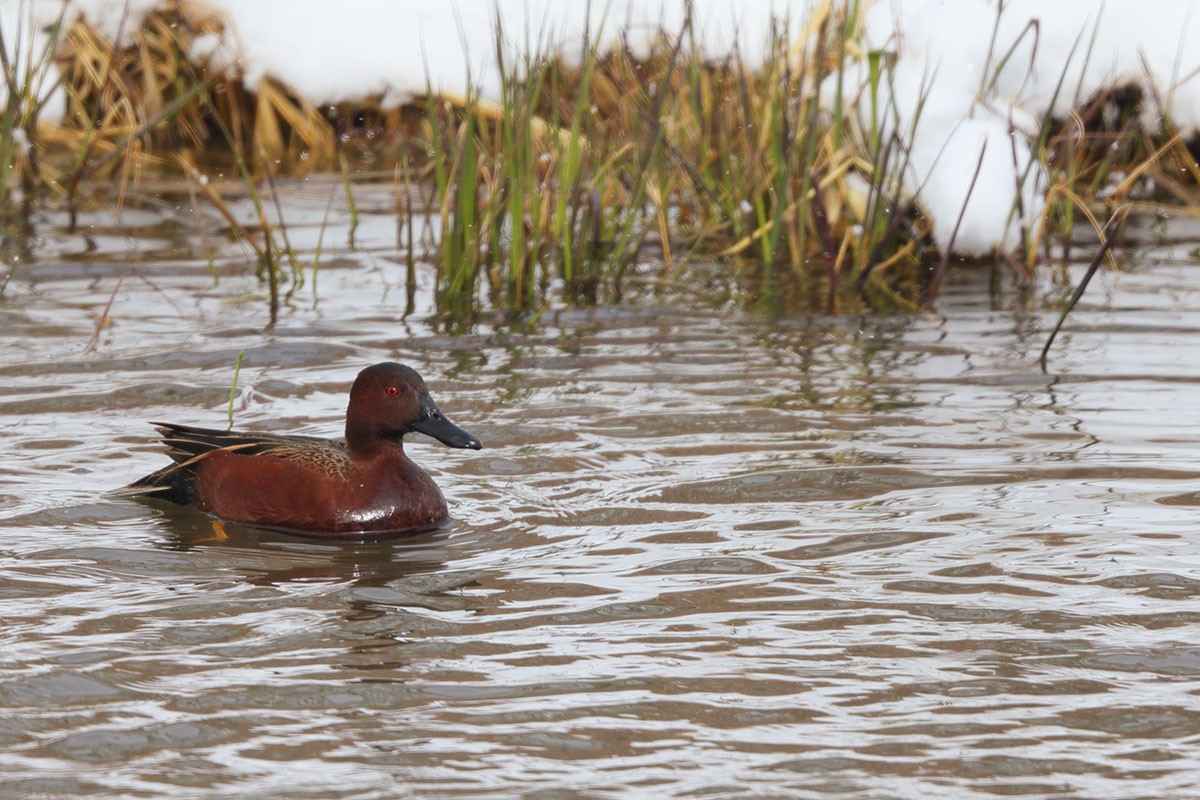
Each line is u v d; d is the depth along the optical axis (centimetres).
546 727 729
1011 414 1237
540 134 1883
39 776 681
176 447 1060
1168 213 2025
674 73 1925
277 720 735
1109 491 1057
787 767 691
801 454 1145
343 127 2248
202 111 2227
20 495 1054
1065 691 766
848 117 1780
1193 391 1290
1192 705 751
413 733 723
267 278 1680
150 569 935
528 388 1311
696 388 1313
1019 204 1708
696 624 849
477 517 1034
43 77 2031
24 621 849
